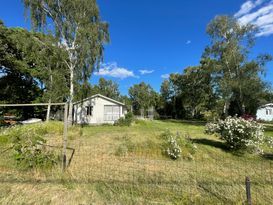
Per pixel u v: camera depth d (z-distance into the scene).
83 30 20.08
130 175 6.29
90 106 26.53
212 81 33.50
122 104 27.02
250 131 9.73
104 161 7.64
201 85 43.47
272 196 5.08
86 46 20.17
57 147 9.44
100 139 12.16
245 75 27.84
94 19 21.66
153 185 5.52
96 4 21.28
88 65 21.05
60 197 4.67
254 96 28.08
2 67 27.00
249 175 6.73
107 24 22.05
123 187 5.32
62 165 6.41
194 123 30.62
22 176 5.76
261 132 9.81
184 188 5.38
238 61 28.09
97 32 21.06
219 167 7.58
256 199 4.87
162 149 9.24
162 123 29.73
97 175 6.13
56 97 20.95
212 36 29.39
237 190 5.32
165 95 54.44
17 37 21.14
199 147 10.41
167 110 53.06
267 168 7.59
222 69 29.30
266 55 27.00
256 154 9.71
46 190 4.97
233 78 28.52
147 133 15.09
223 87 28.83
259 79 27.31
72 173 6.14
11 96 28.62
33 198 4.57
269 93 28.42
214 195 5.03
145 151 9.11
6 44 25.05
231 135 9.73
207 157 8.98
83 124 24.94
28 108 29.58
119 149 9.01
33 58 22.38
